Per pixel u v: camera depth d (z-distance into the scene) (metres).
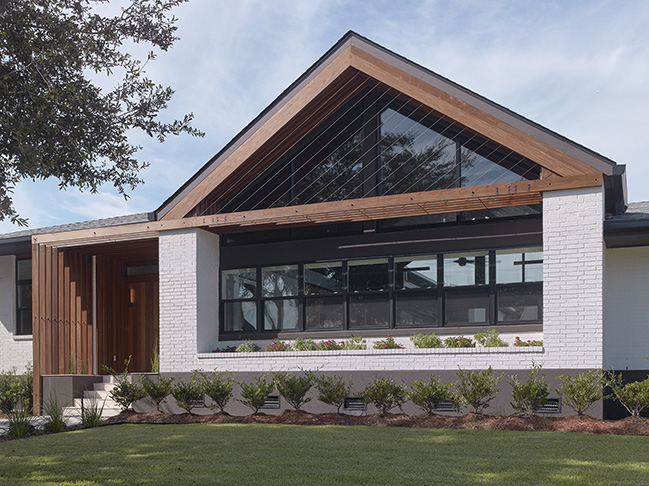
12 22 8.59
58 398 15.72
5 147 8.77
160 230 15.14
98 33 9.55
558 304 11.93
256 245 15.80
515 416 11.57
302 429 11.17
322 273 15.19
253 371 14.06
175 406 14.40
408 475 7.34
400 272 14.45
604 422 10.93
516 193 12.07
